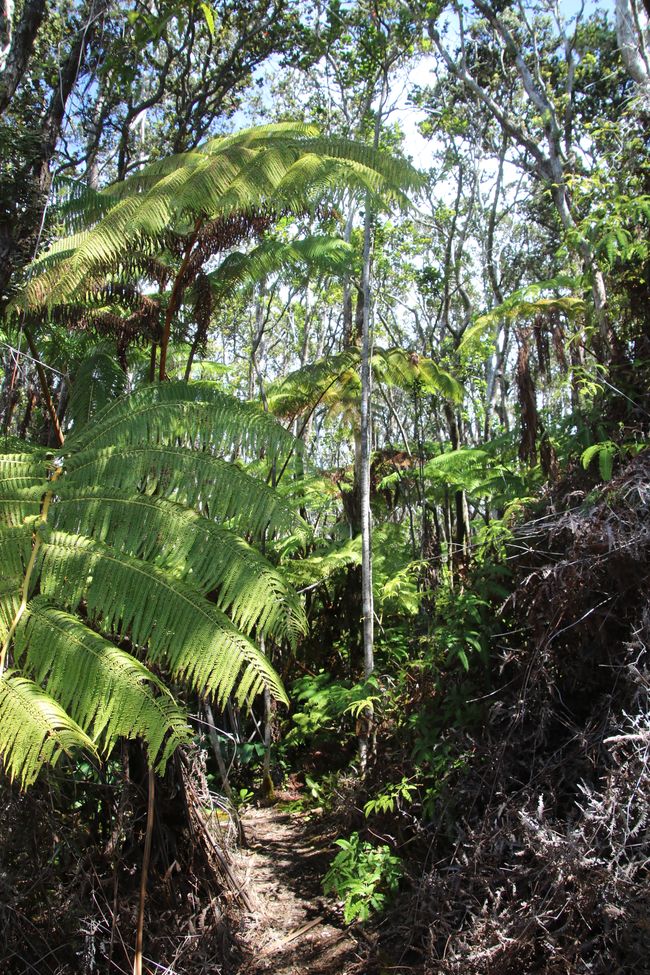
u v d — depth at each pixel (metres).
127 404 3.11
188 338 4.83
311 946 2.95
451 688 3.21
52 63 5.69
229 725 4.77
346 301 7.25
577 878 2.19
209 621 2.33
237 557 2.50
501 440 4.08
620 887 2.10
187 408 2.89
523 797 2.63
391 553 5.09
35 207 3.48
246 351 10.87
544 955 2.27
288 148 3.35
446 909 2.60
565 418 3.53
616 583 2.71
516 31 9.68
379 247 7.27
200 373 6.15
